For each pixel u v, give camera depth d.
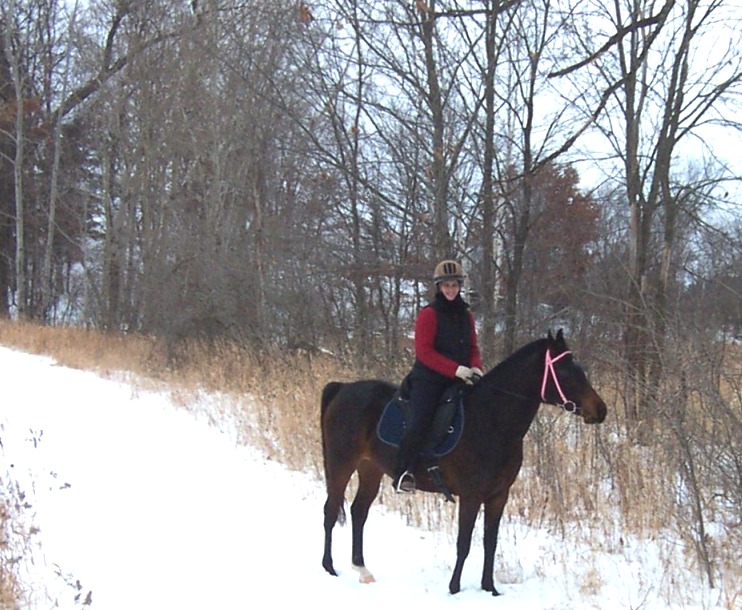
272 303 18.09
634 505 8.34
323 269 15.09
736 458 6.91
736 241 9.90
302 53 14.28
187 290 21.62
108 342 23.84
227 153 21.98
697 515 7.19
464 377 6.69
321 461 10.92
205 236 22.03
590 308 11.02
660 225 13.54
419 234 12.75
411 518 8.84
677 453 7.61
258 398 14.06
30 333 25.80
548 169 12.88
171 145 25.27
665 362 7.54
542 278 13.12
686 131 11.83
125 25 29.30
